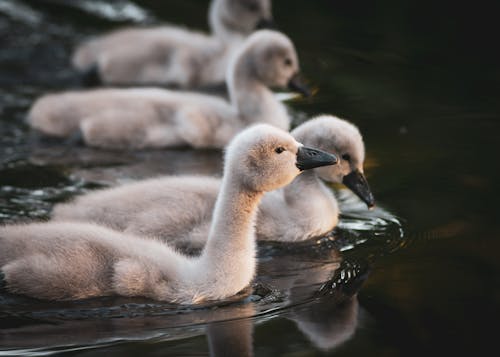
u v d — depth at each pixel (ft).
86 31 70.18
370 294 33.94
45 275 32.78
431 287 34.37
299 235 39.58
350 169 41.83
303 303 33.24
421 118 54.49
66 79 61.46
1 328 30.86
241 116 53.42
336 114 55.26
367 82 60.85
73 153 49.75
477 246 38.17
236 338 30.35
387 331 30.96
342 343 29.99
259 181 33.94
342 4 76.54
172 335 30.53
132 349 29.43
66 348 29.37
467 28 70.95
